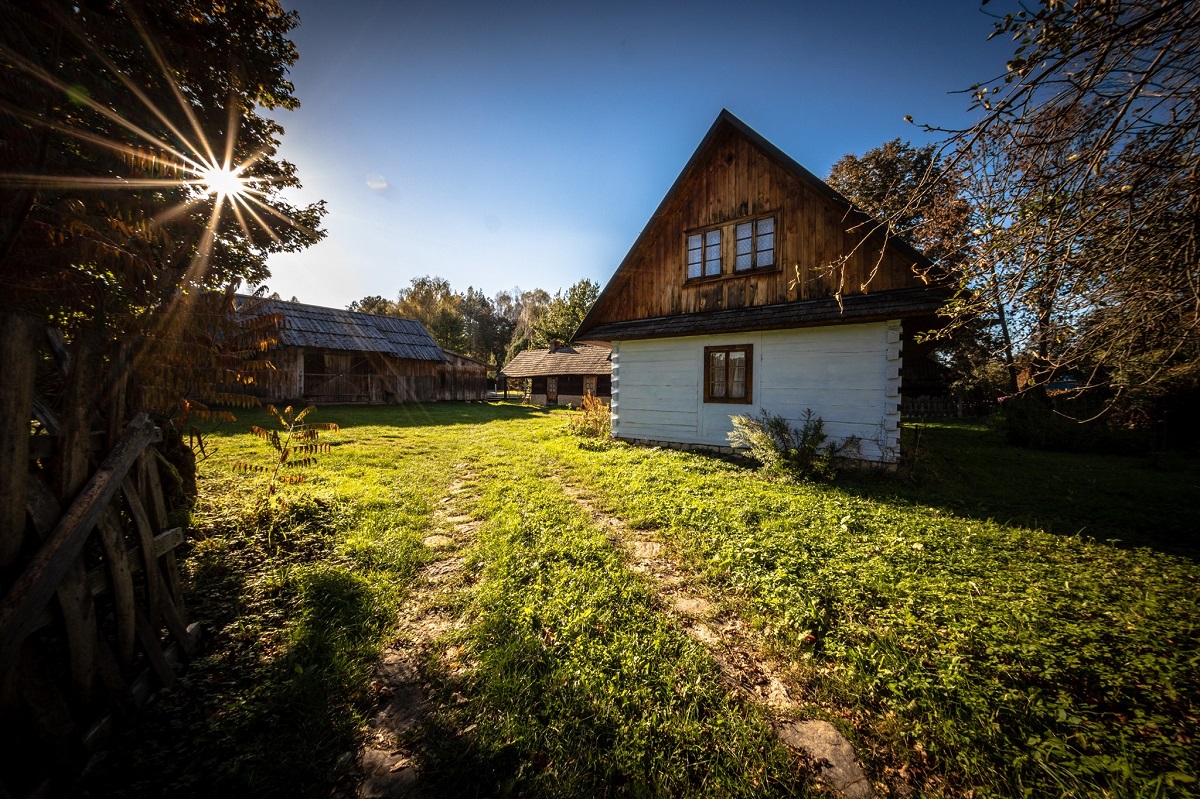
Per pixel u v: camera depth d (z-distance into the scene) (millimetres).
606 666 2736
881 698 2525
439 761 2102
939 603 3504
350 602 3492
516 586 3773
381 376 25672
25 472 1778
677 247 11516
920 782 2039
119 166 4043
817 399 9102
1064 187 2803
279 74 6000
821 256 9164
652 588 3818
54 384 3254
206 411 4660
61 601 1903
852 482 7668
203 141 5066
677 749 2152
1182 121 2477
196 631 2936
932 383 25719
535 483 7375
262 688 2512
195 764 2021
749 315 9773
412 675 2758
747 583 3852
